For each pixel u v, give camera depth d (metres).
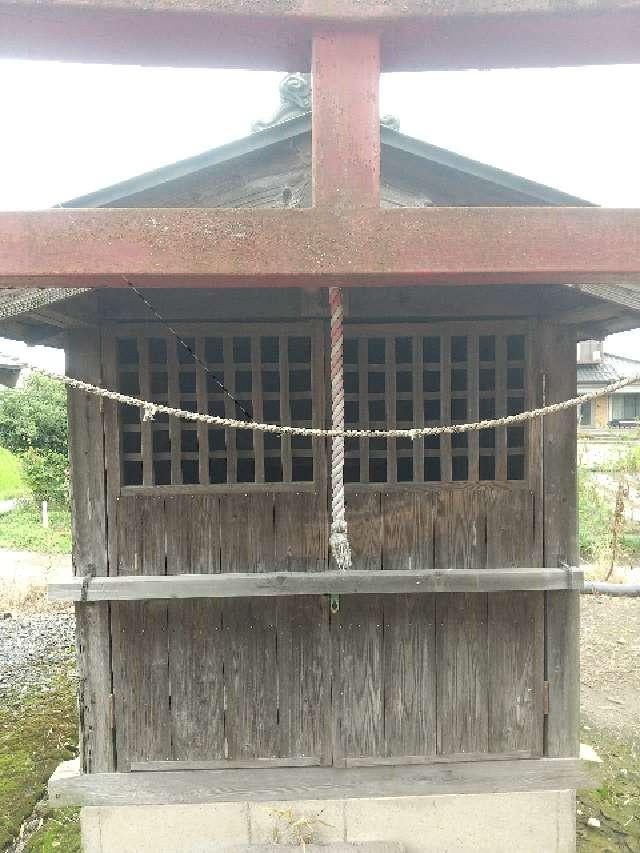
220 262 1.59
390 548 3.59
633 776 4.93
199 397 3.47
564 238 1.61
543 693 3.68
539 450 3.61
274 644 3.62
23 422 15.70
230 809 3.68
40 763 5.10
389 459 3.57
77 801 3.60
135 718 3.61
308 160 2.84
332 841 3.70
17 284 1.68
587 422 27.98
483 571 3.51
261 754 3.64
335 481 2.20
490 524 3.62
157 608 3.59
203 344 3.48
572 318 3.33
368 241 1.60
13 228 1.55
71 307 3.05
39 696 6.39
